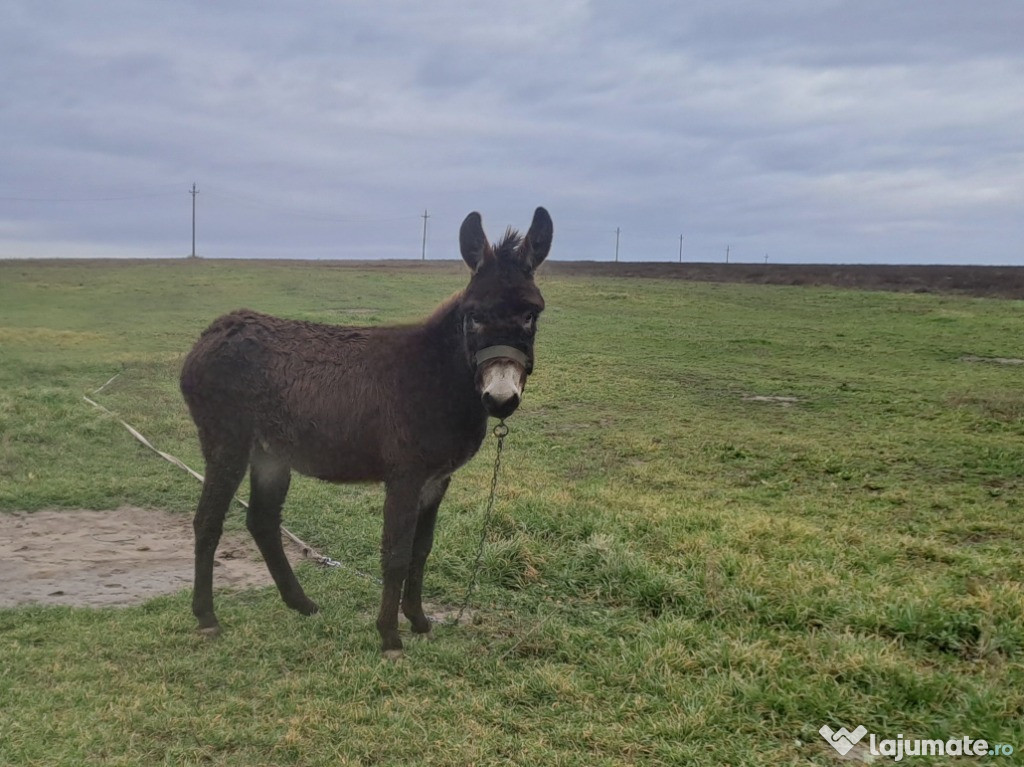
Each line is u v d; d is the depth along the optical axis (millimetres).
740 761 3500
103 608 5203
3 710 3861
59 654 4465
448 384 4465
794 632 4727
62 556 6238
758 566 5594
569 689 4102
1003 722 3803
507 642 4742
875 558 6086
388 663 4426
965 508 7758
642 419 11977
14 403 10531
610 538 6000
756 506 7812
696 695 3990
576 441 10617
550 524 6387
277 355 4781
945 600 4961
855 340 20141
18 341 16875
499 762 3525
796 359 17562
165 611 5133
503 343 4234
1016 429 10977
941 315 24391
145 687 4125
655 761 3537
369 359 4676
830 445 10297
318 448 4684
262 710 3965
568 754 3555
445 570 5809
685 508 7324
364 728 3766
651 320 23531
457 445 4547
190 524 7145
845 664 4188
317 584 5680
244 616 5078
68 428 9875
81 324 20766
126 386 12914
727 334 21031
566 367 16078
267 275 34719
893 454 9773
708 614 5051
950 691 4027
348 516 7230
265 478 5047
